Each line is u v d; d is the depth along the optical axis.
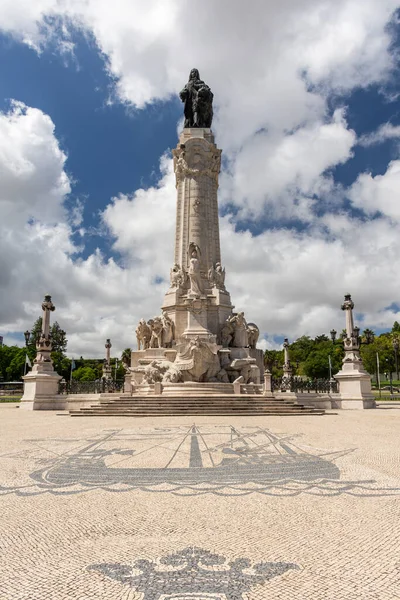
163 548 5.14
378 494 7.33
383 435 14.33
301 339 108.56
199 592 4.12
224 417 21.28
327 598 4.00
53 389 30.33
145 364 31.11
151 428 16.31
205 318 32.62
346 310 33.03
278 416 22.08
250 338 33.81
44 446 12.17
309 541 5.32
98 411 22.55
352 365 31.58
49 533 5.66
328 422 18.80
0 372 82.81
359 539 5.38
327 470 9.04
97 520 6.15
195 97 38.84
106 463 9.86
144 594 4.09
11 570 4.61
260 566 4.65
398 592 4.11
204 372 29.22
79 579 4.39
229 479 8.41
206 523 6.00
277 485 7.96
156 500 7.10
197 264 33.78
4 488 7.82
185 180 36.44
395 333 88.25
